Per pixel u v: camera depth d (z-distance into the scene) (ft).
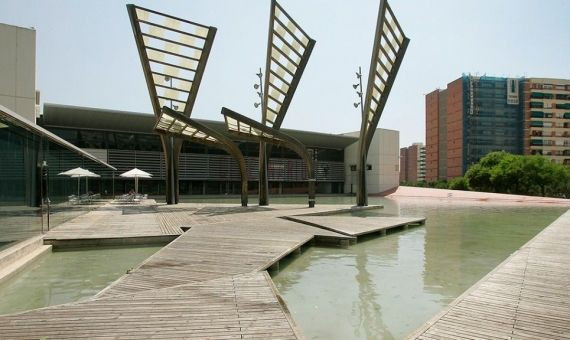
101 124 118.42
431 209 86.48
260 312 15.71
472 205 100.89
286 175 160.15
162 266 24.22
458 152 316.40
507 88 308.19
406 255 33.55
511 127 309.01
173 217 51.80
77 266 27.91
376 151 167.32
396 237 44.11
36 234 34.83
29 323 14.32
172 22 67.82
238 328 14.08
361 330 16.79
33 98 70.64
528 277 21.81
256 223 45.16
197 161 140.15
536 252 29.53
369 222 49.80
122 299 17.17
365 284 24.25
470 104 306.96
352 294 22.13
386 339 15.84
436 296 21.81
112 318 14.89
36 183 34.42
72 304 16.40
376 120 80.02
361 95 87.56
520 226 55.06
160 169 130.31
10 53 68.49
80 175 59.31
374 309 19.56
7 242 27.61
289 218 51.21
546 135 303.27
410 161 518.78
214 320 14.82
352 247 37.32
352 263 30.27
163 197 126.52
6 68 68.13
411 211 80.23
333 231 41.19
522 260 26.55
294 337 13.39
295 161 162.81
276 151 159.02
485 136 306.96
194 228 40.50
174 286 19.47
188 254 27.73
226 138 66.74
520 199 122.01
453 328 14.42
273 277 25.89
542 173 169.58
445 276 26.35
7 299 20.49
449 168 329.11
